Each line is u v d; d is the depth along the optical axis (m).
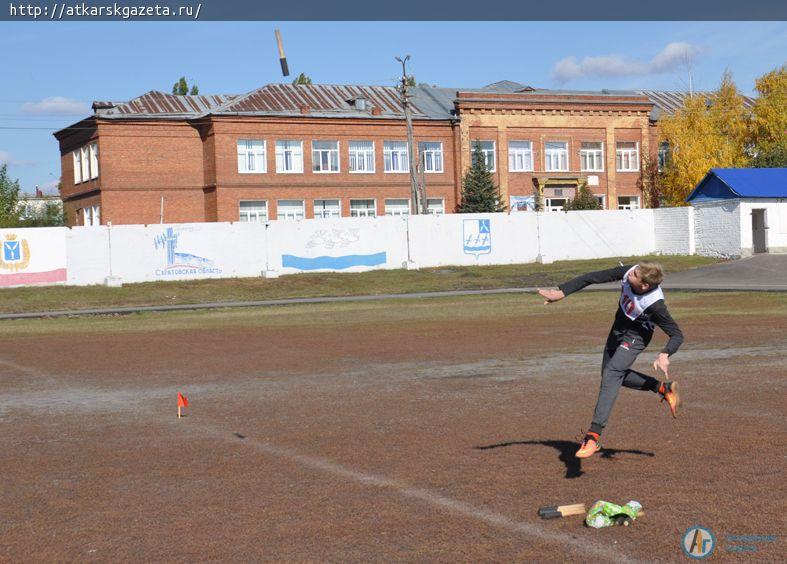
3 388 14.15
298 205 59.09
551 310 28.72
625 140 66.44
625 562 5.32
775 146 61.44
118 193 56.16
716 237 51.16
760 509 6.29
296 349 18.86
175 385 13.91
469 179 60.47
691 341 17.86
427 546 5.69
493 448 8.57
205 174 57.91
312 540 5.88
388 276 47.28
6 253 42.50
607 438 8.91
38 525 6.42
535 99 63.94
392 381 13.58
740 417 9.78
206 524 6.30
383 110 62.22
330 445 8.94
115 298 40.47
